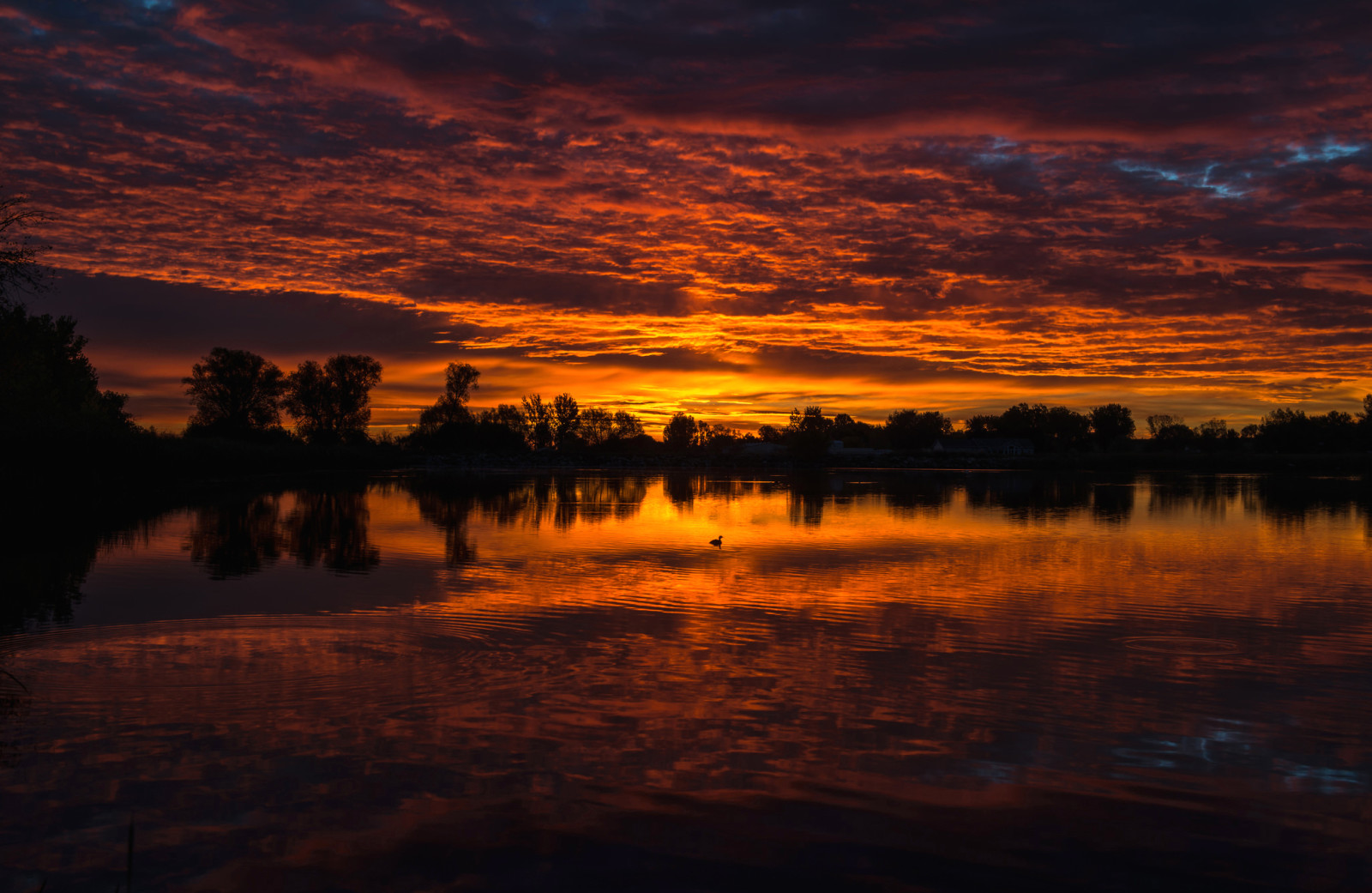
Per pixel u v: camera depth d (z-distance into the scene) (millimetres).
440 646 13438
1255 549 27641
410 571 21281
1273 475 101250
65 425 45000
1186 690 11594
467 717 10109
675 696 11094
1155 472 116250
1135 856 7070
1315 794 8289
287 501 47219
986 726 10117
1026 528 34906
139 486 52531
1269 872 6852
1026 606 17469
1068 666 12797
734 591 19094
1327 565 23828
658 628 15102
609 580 20438
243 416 115750
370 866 6719
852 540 29938
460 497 53531
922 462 154250
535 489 64875
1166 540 30500
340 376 124875
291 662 12289
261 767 8531
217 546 25859
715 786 8312
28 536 28250
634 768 8719
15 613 15523
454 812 7672
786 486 75625
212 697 10648
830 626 15422
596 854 6984
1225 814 7852
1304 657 13398
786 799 8047
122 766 8500
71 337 61094
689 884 6566
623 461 144750
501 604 17109
